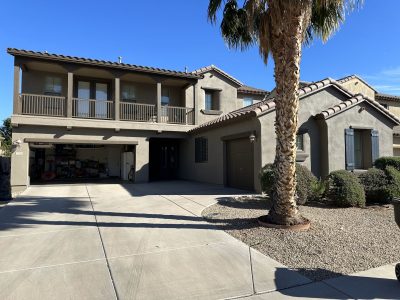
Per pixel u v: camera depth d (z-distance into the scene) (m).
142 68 16.41
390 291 3.76
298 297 3.62
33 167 20.02
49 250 5.12
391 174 9.32
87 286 3.82
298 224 6.27
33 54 14.11
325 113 11.88
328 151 11.91
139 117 18.53
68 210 8.48
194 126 17.77
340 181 8.89
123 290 3.72
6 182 10.40
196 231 6.30
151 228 6.53
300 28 6.36
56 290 3.71
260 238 5.77
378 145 12.91
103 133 16.11
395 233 6.12
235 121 12.59
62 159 20.91
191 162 17.59
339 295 3.67
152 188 13.61
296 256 4.90
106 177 21.34
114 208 8.76
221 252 5.05
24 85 16.52
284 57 6.45
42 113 16.39
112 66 15.76
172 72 17.11
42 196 11.25
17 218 7.48
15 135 14.38
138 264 4.52
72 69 15.16
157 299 3.52
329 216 7.66
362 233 6.09
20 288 3.76
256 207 8.73
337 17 7.45
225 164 13.95
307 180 9.09
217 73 20.45
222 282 3.97
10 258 4.75
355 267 4.49
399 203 4.17
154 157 20.16
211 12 7.99
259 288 3.83
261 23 7.17
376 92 21.81
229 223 6.89
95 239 5.73
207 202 9.61
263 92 23.06
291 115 6.38
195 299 3.54
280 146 6.50
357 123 12.60
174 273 4.22
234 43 8.66
